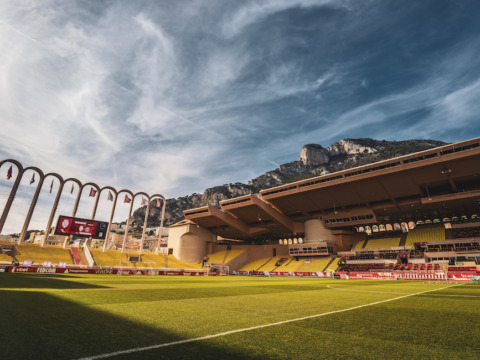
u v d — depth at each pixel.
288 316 7.25
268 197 69.25
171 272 52.19
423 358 3.84
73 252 59.00
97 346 4.09
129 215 71.44
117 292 13.38
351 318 7.06
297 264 73.62
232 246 90.19
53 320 5.93
